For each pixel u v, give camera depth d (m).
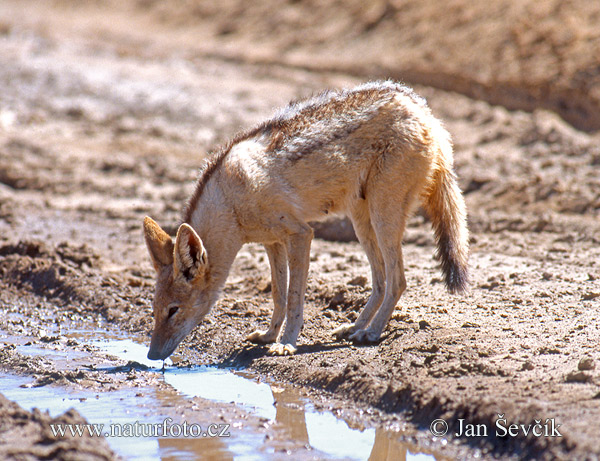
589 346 11.52
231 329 14.50
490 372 10.62
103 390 11.70
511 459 8.49
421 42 49.91
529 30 44.31
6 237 23.59
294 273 13.02
